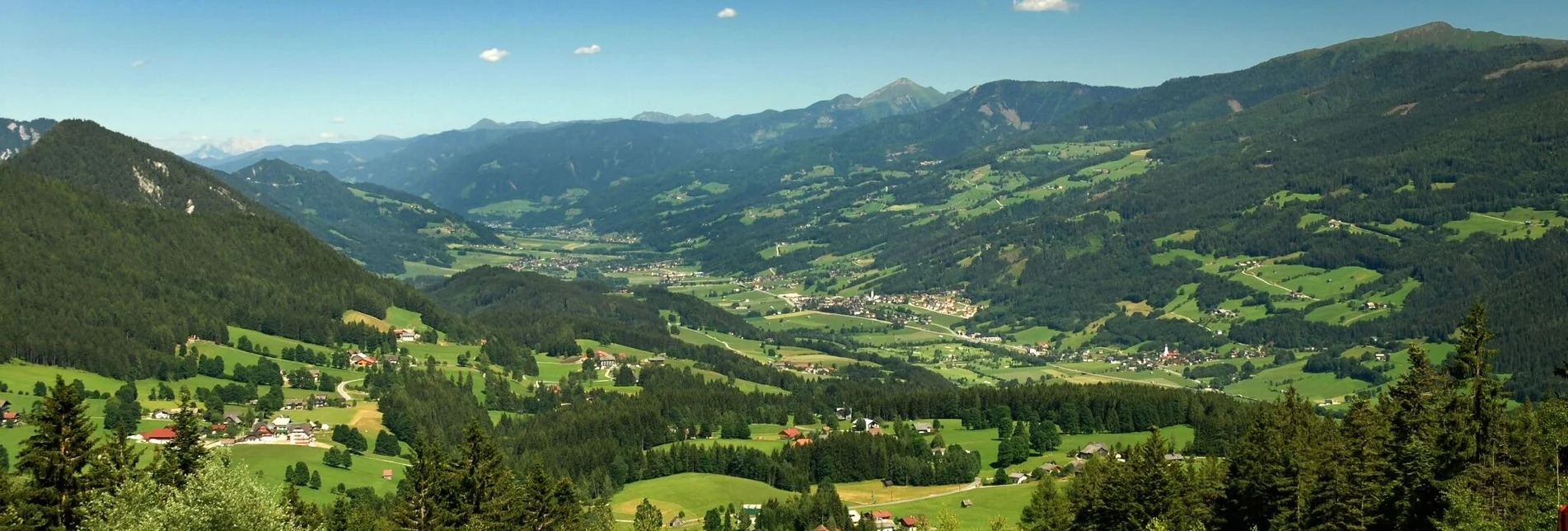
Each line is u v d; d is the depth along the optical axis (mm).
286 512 85875
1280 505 100750
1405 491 96000
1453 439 94250
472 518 107500
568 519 121750
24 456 83500
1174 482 104875
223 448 99438
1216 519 107500
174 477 90625
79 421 84938
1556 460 85688
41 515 81062
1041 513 132375
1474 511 81938
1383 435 104500
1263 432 108938
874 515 173250
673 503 188000
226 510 76188
